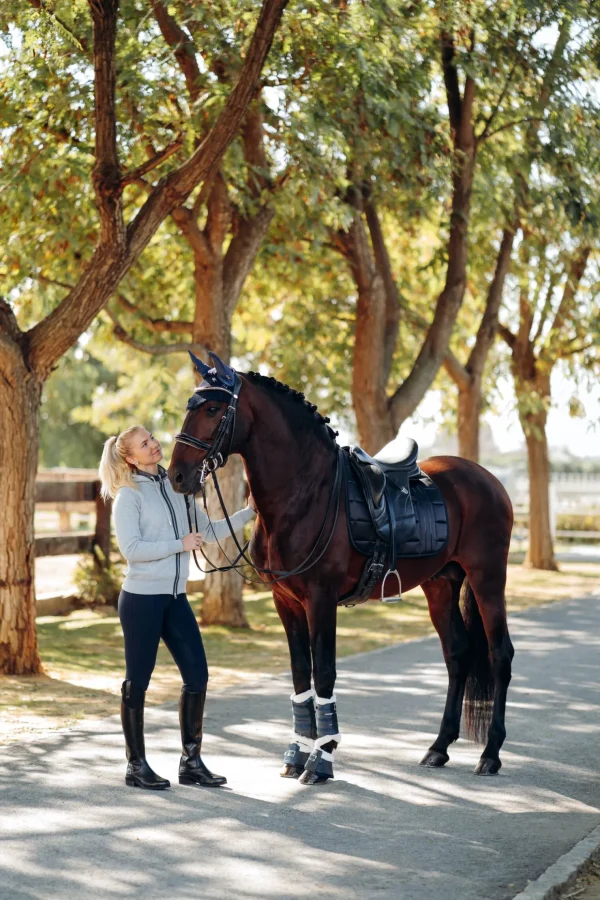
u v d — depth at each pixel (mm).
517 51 15266
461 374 20797
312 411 6625
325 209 13289
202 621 14945
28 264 13812
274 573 6379
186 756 6332
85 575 16812
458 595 7398
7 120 11867
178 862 4902
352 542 6500
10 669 10570
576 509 43281
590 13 14664
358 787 6328
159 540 6234
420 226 18516
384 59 12570
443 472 7359
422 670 11039
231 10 11250
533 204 17094
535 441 25688
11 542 10602
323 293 19422
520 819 5723
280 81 12445
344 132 13086
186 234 14000
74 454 42188
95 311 10523
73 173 12133
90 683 10258
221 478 14656
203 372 6223
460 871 4859
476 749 7438
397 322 18000
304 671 6652
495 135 17547
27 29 11016
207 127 12531
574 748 7496
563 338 22469
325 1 12312
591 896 4621
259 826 5484
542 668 11219
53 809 5730
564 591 20609
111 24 9602
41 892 4488
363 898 4488
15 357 10445
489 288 20750
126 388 27438
